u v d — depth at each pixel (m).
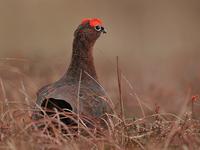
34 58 21.20
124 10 34.41
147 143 10.74
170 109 16.28
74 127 10.98
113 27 32.88
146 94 17.59
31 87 15.89
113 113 11.84
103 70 22.30
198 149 10.56
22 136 10.63
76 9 32.47
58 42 29.66
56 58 19.00
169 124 12.00
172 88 18.58
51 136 10.79
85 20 12.22
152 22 34.41
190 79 20.38
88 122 11.18
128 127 11.73
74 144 10.34
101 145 10.65
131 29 33.28
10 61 17.72
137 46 30.70
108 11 33.75
